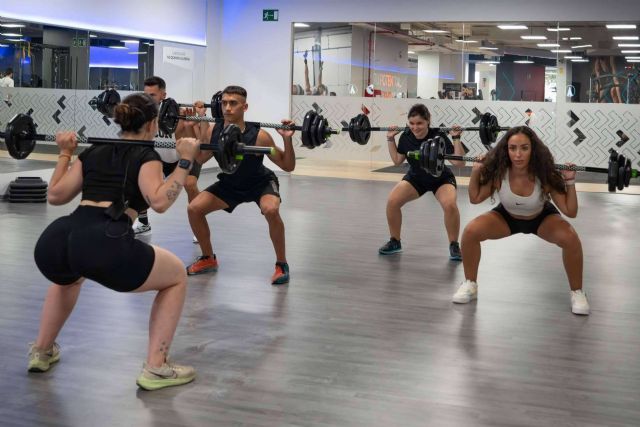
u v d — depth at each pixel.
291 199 8.00
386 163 10.58
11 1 7.38
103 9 8.64
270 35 10.88
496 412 2.49
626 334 3.42
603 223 6.82
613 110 9.73
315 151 10.85
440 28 10.19
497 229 3.92
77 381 2.70
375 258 5.01
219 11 11.02
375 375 2.82
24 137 3.16
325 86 10.73
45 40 7.84
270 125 4.30
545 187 3.70
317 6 10.64
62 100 8.08
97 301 3.74
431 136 5.03
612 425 2.41
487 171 3.77
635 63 9.59
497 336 3.35
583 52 9.77
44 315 2.76
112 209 2.47
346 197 8.28
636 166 9.71
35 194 7.07
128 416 2.40
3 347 3.04
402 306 3.83
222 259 4.84
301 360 2.97
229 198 4.34
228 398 2.57
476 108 10.20
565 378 2.83
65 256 2.47
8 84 7.40
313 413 2.46
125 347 3.08
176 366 2.73
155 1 9.56
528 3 9.87
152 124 2.70
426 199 8.13
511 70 10.04
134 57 9.27
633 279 4.52
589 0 9.65
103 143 2.59
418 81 10.34
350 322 3.52
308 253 5.11
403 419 2.42
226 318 3.54
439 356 3.06
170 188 2.48
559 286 4.33
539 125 10.01
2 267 4.41
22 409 2.44
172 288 2.67
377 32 10.43
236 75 11.10
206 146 2.80
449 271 4.66
